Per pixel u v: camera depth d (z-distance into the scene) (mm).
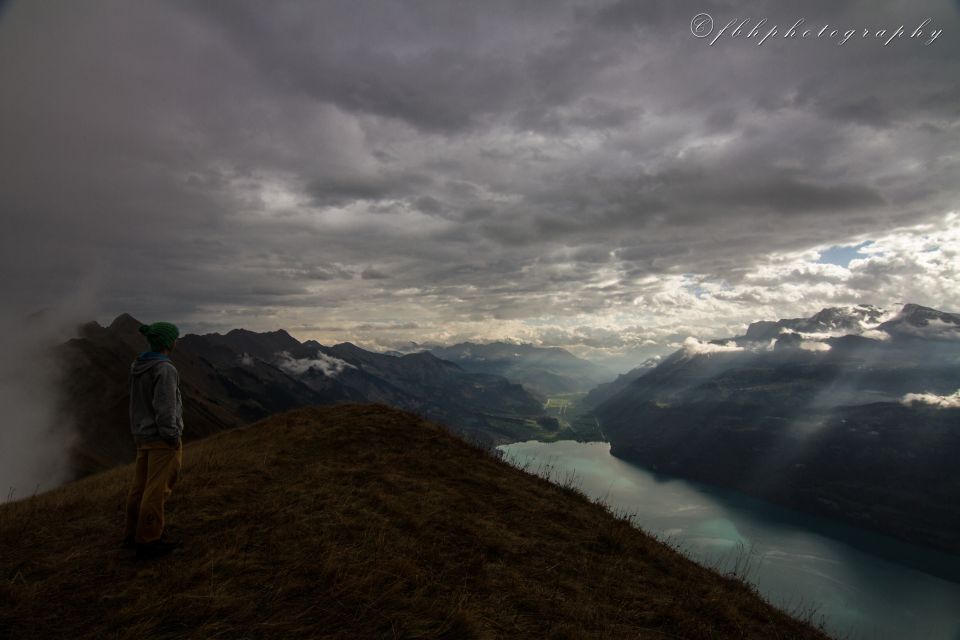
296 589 4043
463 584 4449
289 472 7148
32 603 3680
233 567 4281
